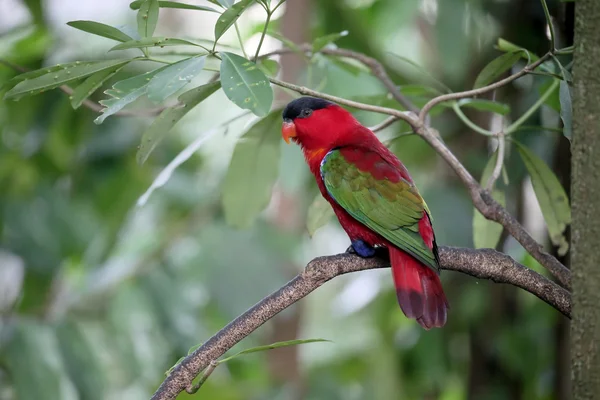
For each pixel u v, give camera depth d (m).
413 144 11.03
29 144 11.55
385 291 12.00
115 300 11.16
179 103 6.36
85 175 11.93
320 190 7.97
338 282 15.30
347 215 7.50
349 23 11.06
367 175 7.37
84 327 11.09
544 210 7.46
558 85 7.16
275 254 11.12
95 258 11.65
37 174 11.94
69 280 12.59
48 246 11.59
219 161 13.45
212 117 14.05
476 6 10.27
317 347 14.07
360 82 8.98
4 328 10.26
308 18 11.40
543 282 6.14
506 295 11.17
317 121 7.97
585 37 4.71
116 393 12.09
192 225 11.80
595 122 4.66
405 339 12.09
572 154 4.80
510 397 11.02
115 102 5.57
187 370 5.65
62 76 5.91
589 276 4.66
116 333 11.09
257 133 8.27
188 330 11.36
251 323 5.87
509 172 10.20
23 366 10.05
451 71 10.46
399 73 11.00
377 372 11.78
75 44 11.59
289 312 12.09
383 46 11.56
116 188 11.91
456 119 11.20
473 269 6.30
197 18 15.55
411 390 12.17
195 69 5.44
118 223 11.81
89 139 11.71
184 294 11.42
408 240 6.79
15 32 10.52
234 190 8.52
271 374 12.25
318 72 10.23
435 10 10.82
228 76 5.43
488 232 7.74
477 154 10.96
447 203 10.51
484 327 11.16
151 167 12.06
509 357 10.89
